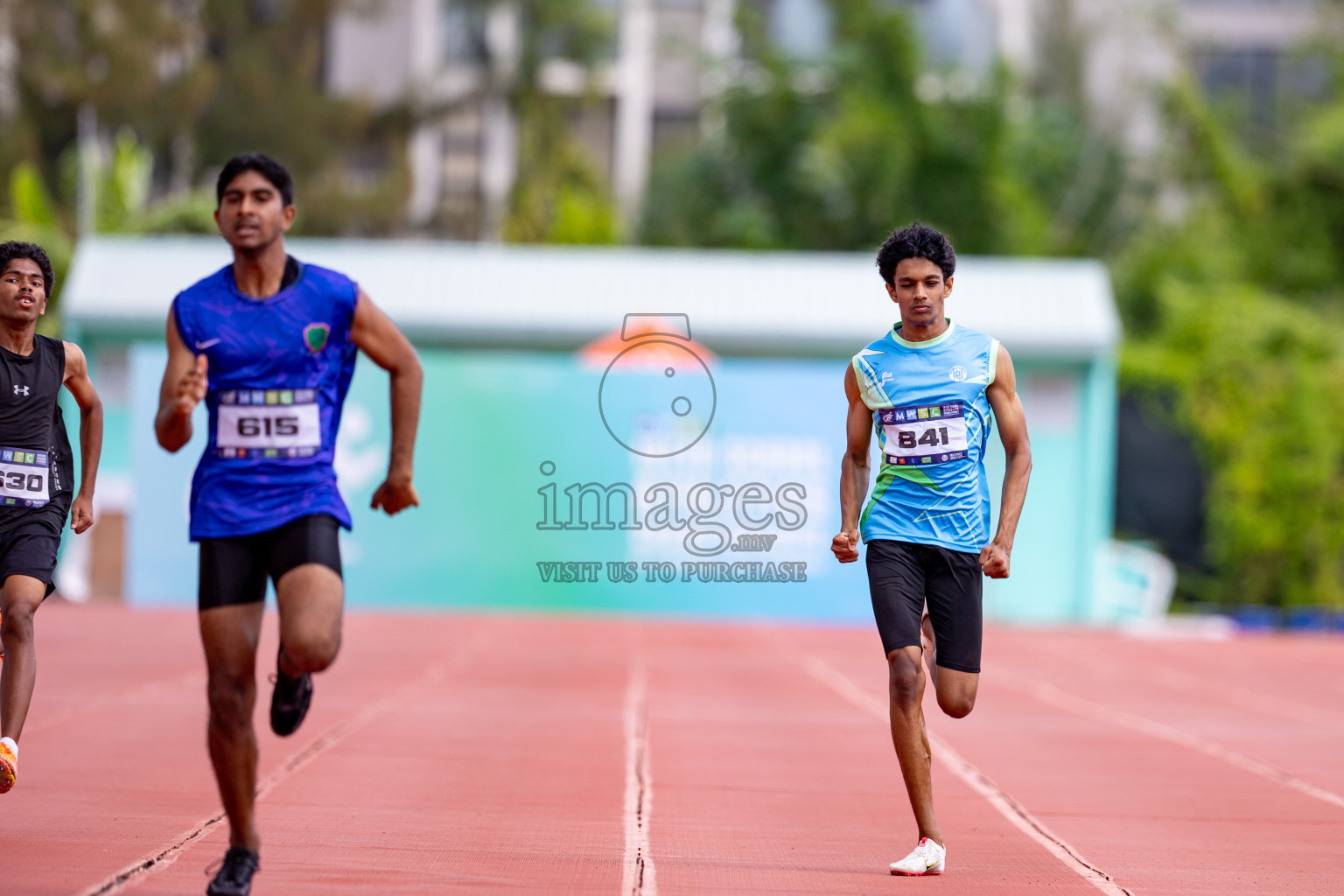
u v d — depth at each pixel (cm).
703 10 9756
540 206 8644
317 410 1111
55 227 6172
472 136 10012
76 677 2725
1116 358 5403
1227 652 3966
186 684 2648
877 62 7331
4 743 1327
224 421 1101
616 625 4206
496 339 4791
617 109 9925
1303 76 8844
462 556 4512
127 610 4241
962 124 7288
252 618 1087
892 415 1313
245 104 8475
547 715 2378
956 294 4819
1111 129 8319
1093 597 4759
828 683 2947
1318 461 5241
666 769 1888
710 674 3073
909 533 1299
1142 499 5378
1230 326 5466
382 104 9162
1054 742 2242
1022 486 1292
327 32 9719
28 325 1432
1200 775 1964
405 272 4878
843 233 7369
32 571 1398
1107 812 1681
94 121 8144
